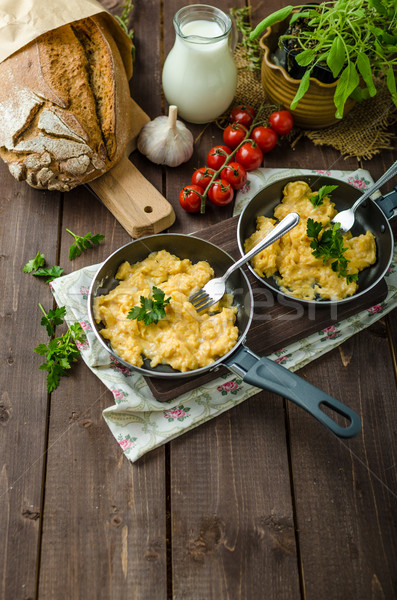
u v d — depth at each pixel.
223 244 0.90
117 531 0.78
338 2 0.90
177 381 0.81
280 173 0.98
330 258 0.86
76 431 0.82
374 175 0.99
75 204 0.94
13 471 0.80
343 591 0.77
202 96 0.96
